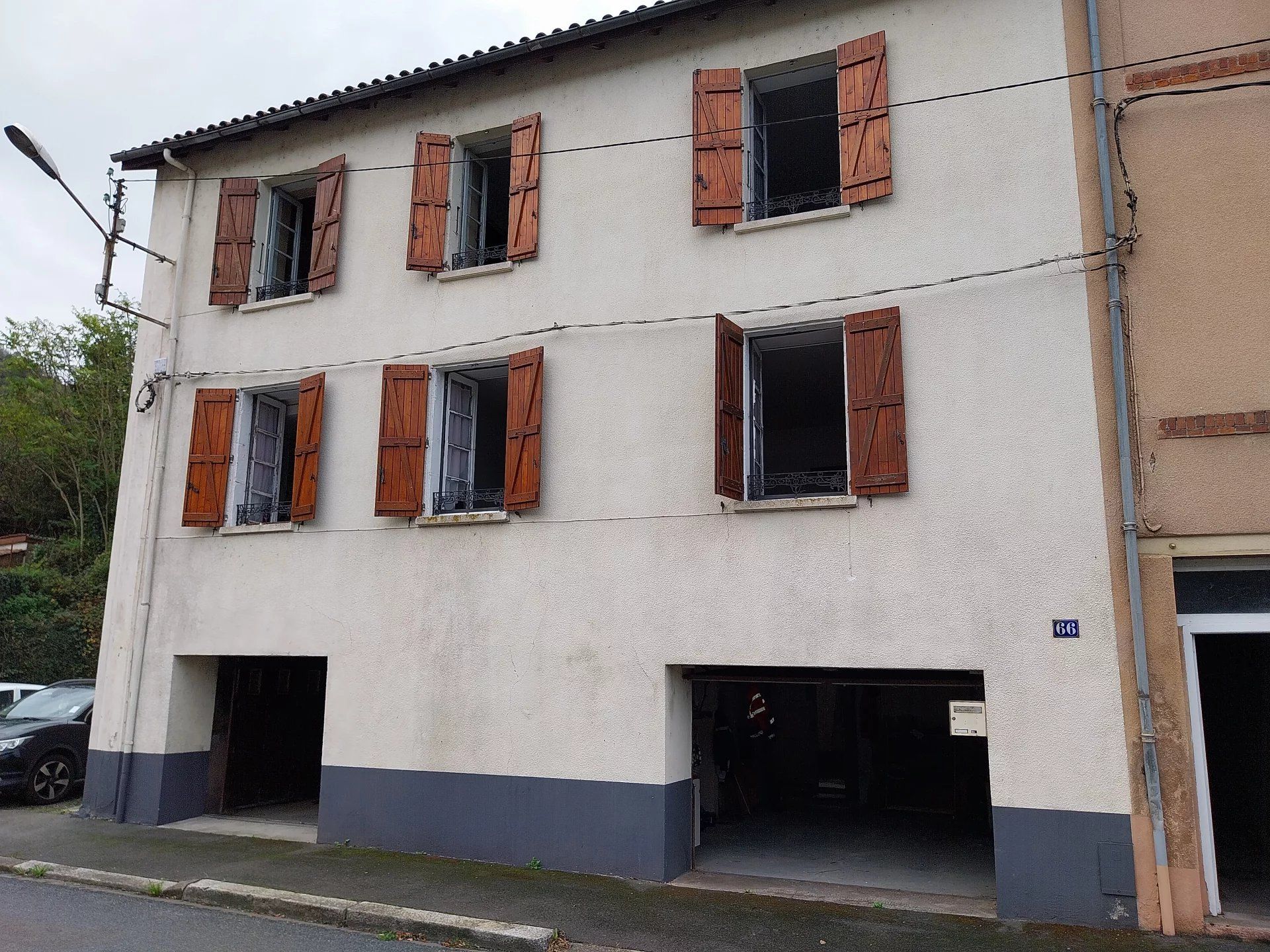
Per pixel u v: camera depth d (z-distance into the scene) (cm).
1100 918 682
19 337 2678
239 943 660
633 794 841
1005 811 718
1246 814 847
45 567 2408
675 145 940
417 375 1017
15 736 1170
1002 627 739
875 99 846
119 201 1114
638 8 926
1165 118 757
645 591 870
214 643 1081
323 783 985
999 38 820
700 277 905
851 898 764
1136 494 720
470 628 945
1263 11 746
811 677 824
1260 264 718
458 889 785
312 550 1047
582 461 923
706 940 659
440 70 1031
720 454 818
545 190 997
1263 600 700
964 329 792
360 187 1109
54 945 639
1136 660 693
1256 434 700
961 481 771
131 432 1203
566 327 955
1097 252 755
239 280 1152
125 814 1083
